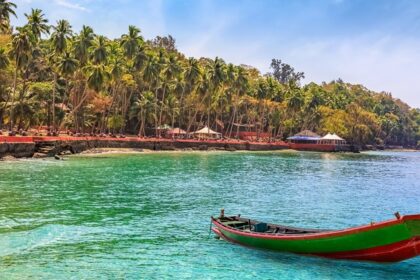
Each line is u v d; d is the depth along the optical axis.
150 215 25.47
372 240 15.85
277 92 154.25
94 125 104.44
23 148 57.75
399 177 55.81
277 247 17.89
